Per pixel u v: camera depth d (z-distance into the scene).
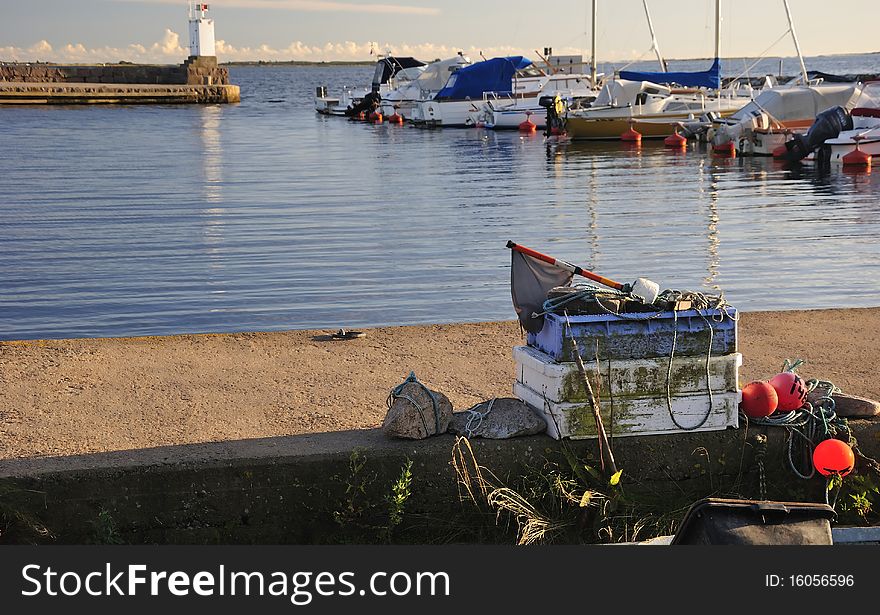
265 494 4.88
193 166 33.78
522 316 5.30
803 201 23.28
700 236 18.03
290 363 7.27
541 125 50.94
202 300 13.11
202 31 107.00
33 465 4.78
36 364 7.18
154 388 6.62
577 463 5.01
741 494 5.19
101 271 15.04
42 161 35.31
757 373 6.89
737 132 36.47
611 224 19.73
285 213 21.72
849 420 5.39
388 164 34.56
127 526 4.79
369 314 12.25
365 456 4.92
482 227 19.42
